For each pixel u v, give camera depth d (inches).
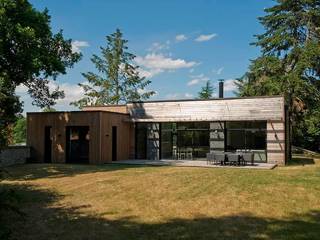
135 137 1125.1
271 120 949.8
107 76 2007.9
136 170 789.2
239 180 605.0
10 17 791.7
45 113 1058.7
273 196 482.6
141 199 490.3
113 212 424.2
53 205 465.4
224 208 431.5
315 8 1449.3
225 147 1019.3
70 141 1032.2
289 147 1119.0
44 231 352.5
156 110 1086.4
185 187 559.2
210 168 822.5
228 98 997.2
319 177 631.8
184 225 366.0
